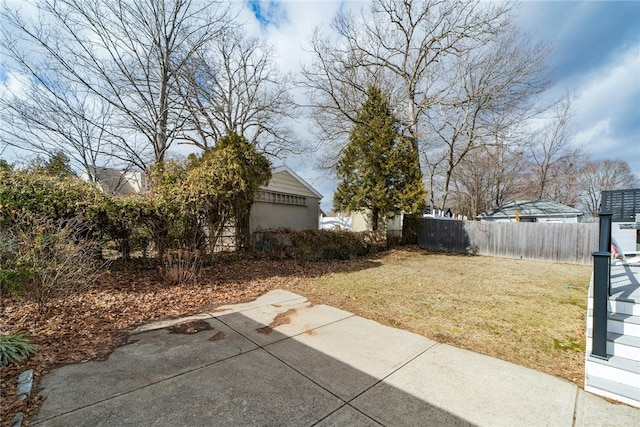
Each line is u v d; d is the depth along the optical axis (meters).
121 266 6.12
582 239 9.62
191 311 4.36
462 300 5.05
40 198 4.81
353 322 3.95
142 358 2.87
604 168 27.41
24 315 3.72
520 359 2.93
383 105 12.23
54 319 3.69
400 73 14.41
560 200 25.02
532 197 24.70
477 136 15.52
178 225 6.25
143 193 7.00
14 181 4.78
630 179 26.67
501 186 25.22
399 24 13.73
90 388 2.33
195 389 2.36
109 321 3.82
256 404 2.18
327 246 9.27
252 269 7.40
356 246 10.25
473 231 12.12
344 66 13.49
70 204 5.15
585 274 7.68
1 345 2.64
